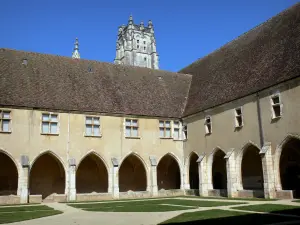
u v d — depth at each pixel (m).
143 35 80.81
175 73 36.97
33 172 28.92
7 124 25.83
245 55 29.12
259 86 24.05
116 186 27.92
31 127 26.42
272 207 15.80
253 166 28.67
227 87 28.25
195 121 30.95
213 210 15.53
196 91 33.38
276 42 25.98
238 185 25.28
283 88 22.09
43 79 28.97
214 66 33.44
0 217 14.55
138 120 30.73
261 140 23.48
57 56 32.16
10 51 29.92
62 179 29.64
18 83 27.47
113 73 33.47
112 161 28.38
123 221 12.65
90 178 31.05
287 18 26.91
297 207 15.39
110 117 29.53
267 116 23.20
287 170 25.48
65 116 27.81
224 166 31.58
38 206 20.95
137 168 33.75
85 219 13.49
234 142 26.00
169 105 32.97
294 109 21.16
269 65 24.75
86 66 32.66
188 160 31.67
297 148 24.00
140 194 28.88
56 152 26.94
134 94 32.22
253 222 11.25
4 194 27.56
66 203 23.41
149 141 30.84
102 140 28.77
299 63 21.56
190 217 13.12
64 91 28.95
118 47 85.31
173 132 32.22
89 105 28.91
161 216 13.91
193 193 29.86
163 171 35.22
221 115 27.72
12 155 25.36
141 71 35.47
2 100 25.61
